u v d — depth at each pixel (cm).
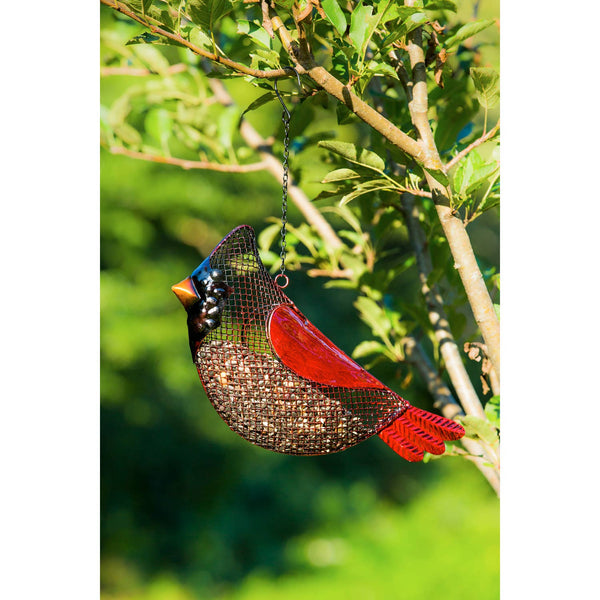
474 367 1460
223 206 1655
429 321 487
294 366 341
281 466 1706
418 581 1345
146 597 1370
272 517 1599
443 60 385
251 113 1611
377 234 525
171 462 1612
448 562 1398
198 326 360
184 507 1595
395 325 507
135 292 1530
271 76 346
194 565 1470
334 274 534
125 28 604
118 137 574
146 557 1477
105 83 1418
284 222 374
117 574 1426
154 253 1622
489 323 369
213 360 360
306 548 1514
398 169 472
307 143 534
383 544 1508
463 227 371
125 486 1570
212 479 1645
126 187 1534
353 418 352
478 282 368
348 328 1744
